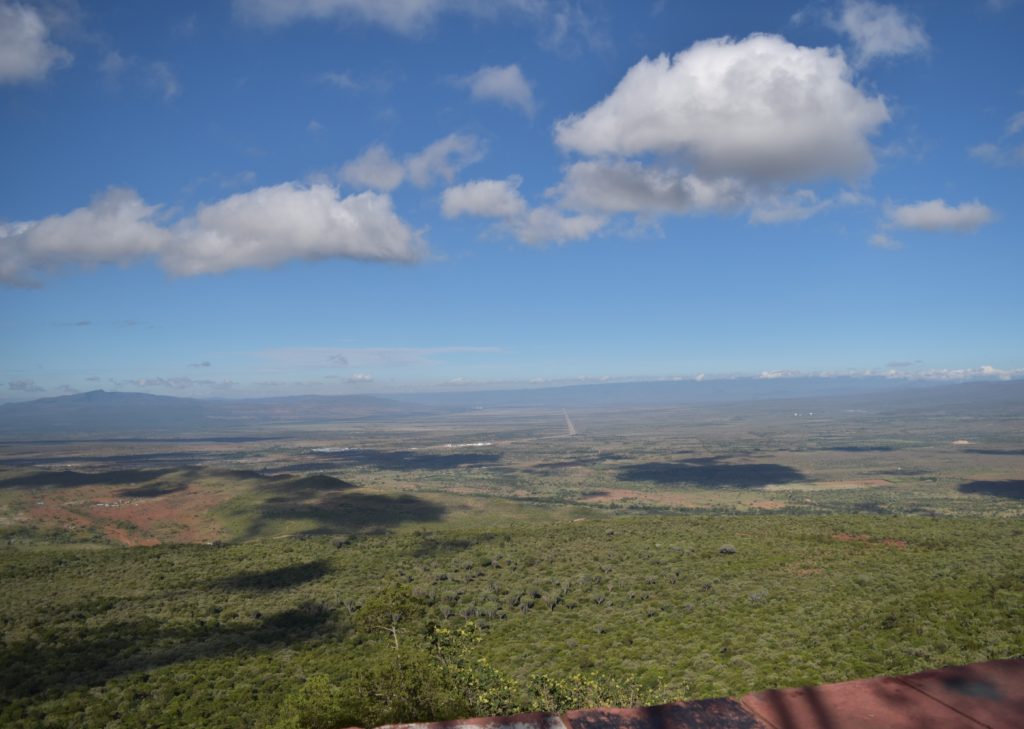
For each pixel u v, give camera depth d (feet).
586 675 79.05
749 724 8.84
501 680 65.62
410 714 58.49
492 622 126.21
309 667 98.58
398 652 65.92
